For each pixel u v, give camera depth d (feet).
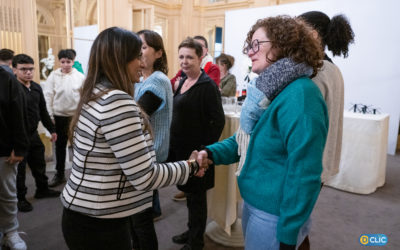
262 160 3.05
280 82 2.85
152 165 2.98
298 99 2.70
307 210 2.66
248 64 11.70
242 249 6.52
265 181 3.04
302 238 3.38
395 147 14.70
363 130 9.78
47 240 6.73
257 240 3.16
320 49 3.00
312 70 2.98
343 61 15.55
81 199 2.95
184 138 5.85
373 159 9.73
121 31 3.09
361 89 15.24
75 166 3.08
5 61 9.24
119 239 3.22
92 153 2.90
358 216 8.29
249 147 3.17
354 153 9.96
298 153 2.63
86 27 17.94
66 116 9.95
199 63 5.88
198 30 26.53
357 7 14.82
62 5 16.97
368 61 14.87
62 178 10.12
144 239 4.95
